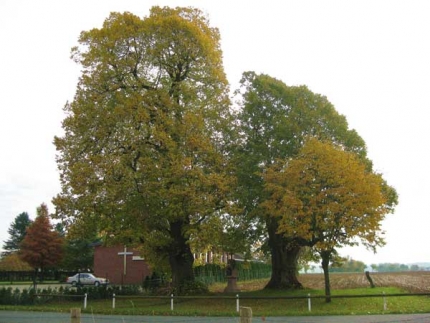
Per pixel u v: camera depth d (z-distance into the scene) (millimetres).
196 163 29969
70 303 31078
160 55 31344
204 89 32500
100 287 35312
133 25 31203
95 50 31016
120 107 29000
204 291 32656
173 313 24219
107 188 28047
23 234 102688
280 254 36344
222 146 32250
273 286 35812
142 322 20281
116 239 30438
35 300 30891
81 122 30078
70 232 29328
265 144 31203
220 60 33438
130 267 57156
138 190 28594
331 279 63875
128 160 29312
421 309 23984
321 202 25672
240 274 64812
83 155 30688
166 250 32844
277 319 20750
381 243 26922
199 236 28656
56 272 70812
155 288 39250
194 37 31125
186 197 27781
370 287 39844
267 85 32625
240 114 33031
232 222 31328
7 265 74500
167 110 30359
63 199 29422
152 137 29281
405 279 60000
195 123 29531
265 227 34375
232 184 29703
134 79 31469
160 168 28406
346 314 22609
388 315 21984
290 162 27469
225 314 23578
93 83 30859
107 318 22234
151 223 29781
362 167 26250
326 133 32094
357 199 24891
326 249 25984
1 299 30156
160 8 34000
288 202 25297
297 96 32719
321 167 25375
